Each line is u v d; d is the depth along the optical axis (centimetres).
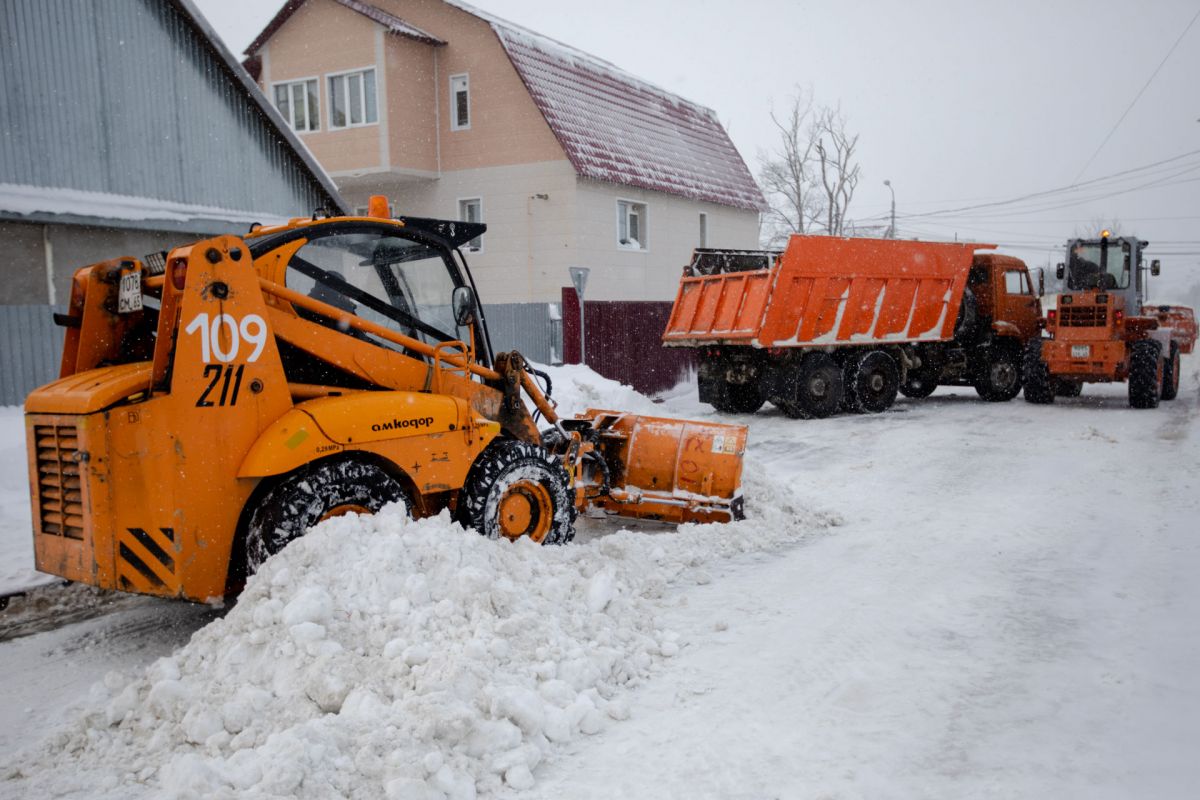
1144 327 1474
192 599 439
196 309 432
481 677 363
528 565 480
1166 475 893
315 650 376
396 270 570
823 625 486
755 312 1382
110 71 1340
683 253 2506
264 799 285
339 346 518
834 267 1416
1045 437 1177
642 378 1931
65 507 458
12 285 1231
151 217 1356
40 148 1261
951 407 1597
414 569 427
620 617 468
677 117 2725
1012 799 306
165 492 430
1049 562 605
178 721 363
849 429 1308
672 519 696
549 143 2062
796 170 4684
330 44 2106
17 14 1230
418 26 2175
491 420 599
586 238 2098
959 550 641
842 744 349
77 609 545
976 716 371
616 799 312
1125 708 377
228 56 1470
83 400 435
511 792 317
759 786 318
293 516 446
